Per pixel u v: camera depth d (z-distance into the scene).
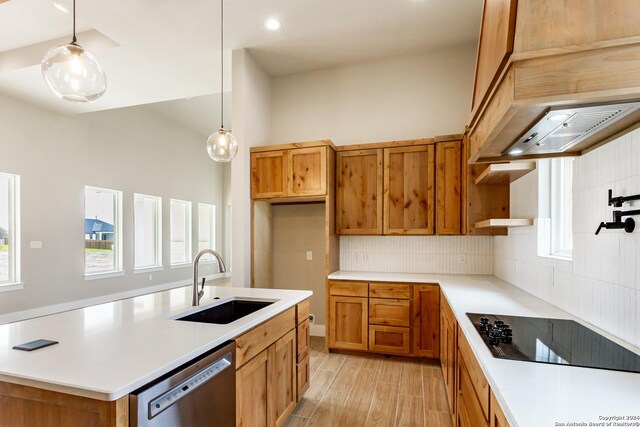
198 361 1.36
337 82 4.23
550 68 0.92
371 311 3.46
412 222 3.57
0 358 1.24
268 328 1.97
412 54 3.98
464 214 3.32
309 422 2.31
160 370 1.15
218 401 1.46
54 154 5.54
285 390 2.20
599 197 1.62
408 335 3.35
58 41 3.93
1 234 4.96
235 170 3.75
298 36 3.56
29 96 4.95
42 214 5.35
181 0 2.95
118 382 1.04
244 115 3.77
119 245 6.71
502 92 1.07
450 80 3.87
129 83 4.54
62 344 1.39
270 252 4.31
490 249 3.65
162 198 7.78
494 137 1.32
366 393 2.72
